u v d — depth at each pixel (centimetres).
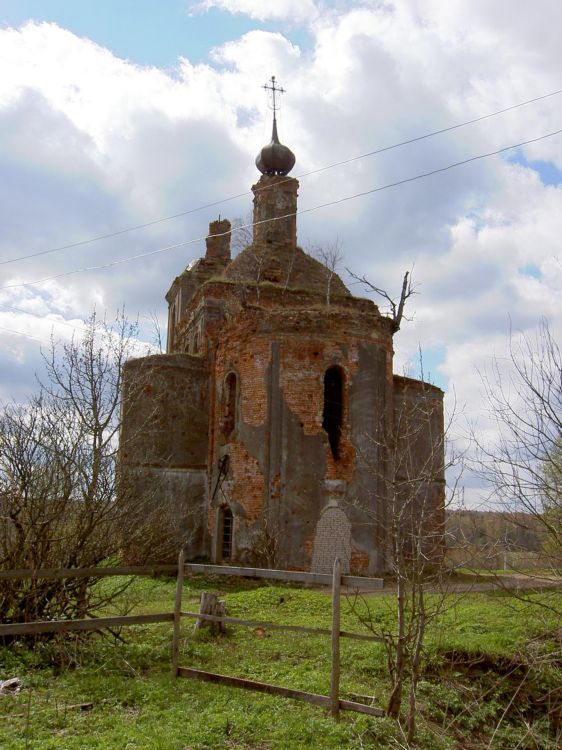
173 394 2314
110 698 768
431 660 944
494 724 859
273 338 2052
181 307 3522
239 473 2039
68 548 1004
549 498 850
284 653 1013
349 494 1959
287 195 3036
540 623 1042
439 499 2061
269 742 669
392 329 2192
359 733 691
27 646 936
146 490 1703
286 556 1905
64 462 1041
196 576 1816
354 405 2028
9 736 643
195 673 841
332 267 3003
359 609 1295
